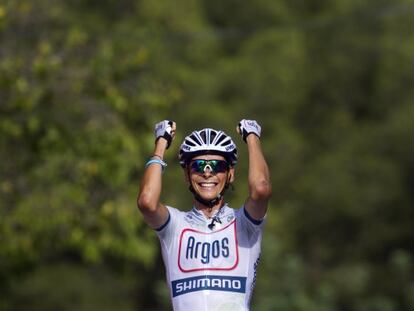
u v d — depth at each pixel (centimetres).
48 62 3659
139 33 5788
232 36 9856
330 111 10200
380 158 9525
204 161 1770
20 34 3969
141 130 3966
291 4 10381
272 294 5909
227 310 1731
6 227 3706
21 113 3759
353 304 8425
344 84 10194
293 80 9662
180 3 8869
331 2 10144
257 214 1758
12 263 4119
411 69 10150
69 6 7369
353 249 9362
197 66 9094
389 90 10150
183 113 8269
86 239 3766
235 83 9306
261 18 10006
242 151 7519
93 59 3819
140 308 8912
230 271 1747
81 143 3766
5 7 3891
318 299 6062
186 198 6856
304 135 10069
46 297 8456
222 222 1777
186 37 8862
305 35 10212
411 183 9431
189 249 1761
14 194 3784
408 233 9319
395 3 9712
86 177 3728
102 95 3809
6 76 3628
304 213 9219
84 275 8750
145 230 3912
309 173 9362
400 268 8256
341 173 9306
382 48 10131
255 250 1766
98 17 8412
